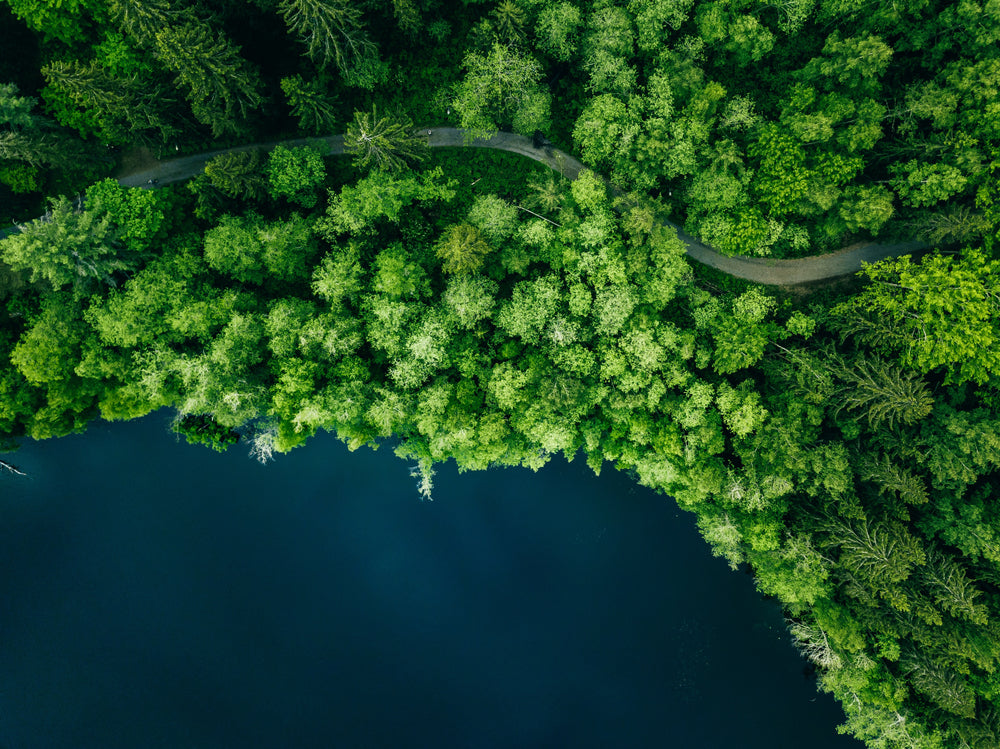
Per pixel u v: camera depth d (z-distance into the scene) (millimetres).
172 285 46688
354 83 49062
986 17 43375
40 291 47000
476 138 53500
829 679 47938
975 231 45406
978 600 45969
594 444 50406
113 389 48281
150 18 37656
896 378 43594
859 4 46219
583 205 48344
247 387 47531
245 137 50531
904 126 45969
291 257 48344
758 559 48719
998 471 48312
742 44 48125
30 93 47156
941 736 45281
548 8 46750
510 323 48875
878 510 45750
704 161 48250
